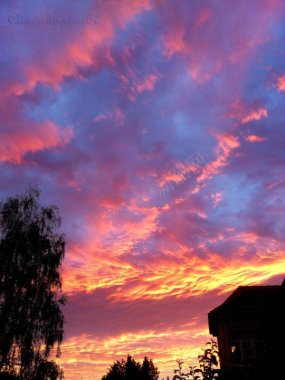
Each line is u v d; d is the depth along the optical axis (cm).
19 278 2183
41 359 2045
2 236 2348
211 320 1616
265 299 1581
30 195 2594
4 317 2042
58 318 2192
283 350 926
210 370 1019
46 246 2394
